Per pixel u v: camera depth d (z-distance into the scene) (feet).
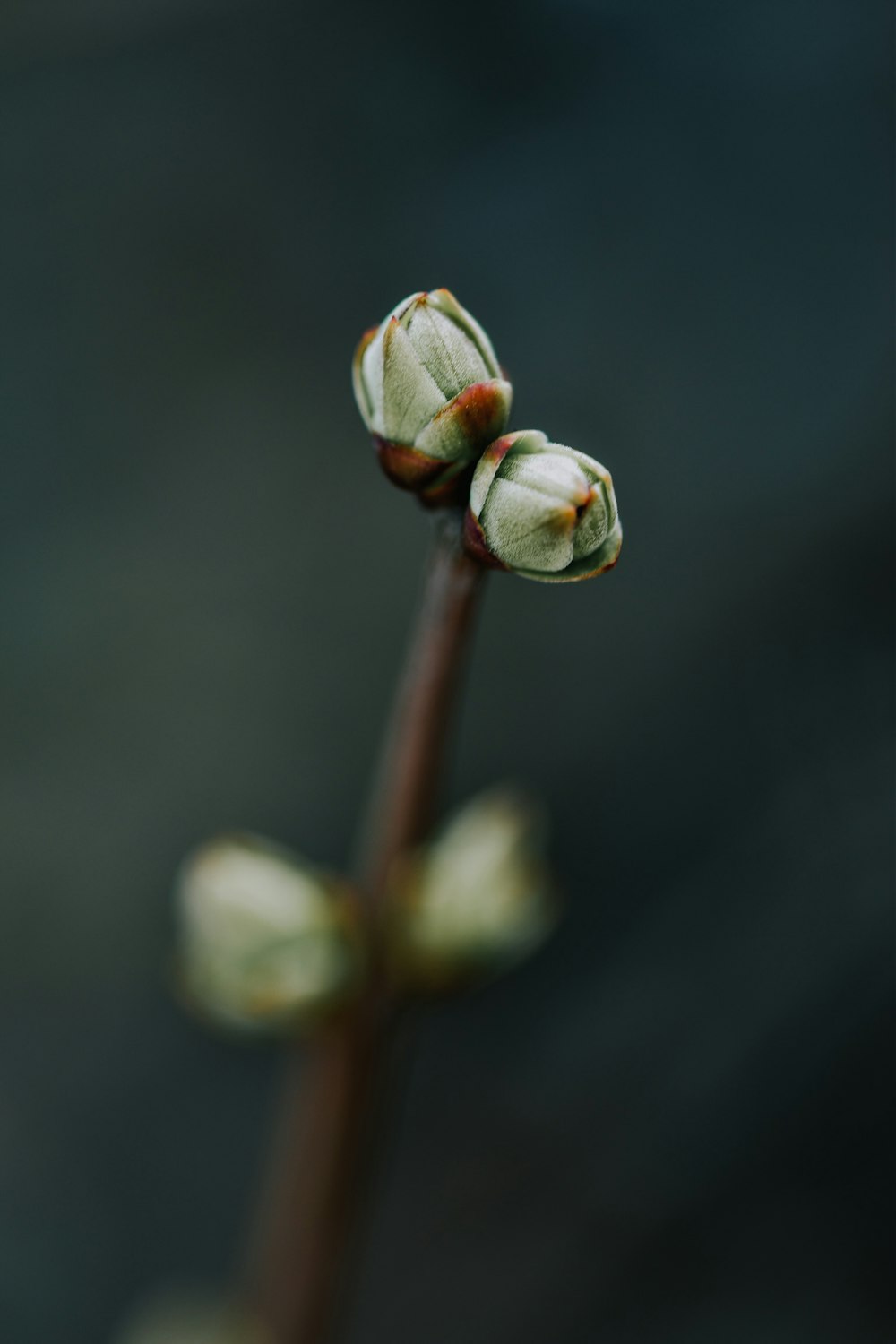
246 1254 1.26
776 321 1.22
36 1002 1.29
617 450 1.21
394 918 0.71
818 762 1.16
